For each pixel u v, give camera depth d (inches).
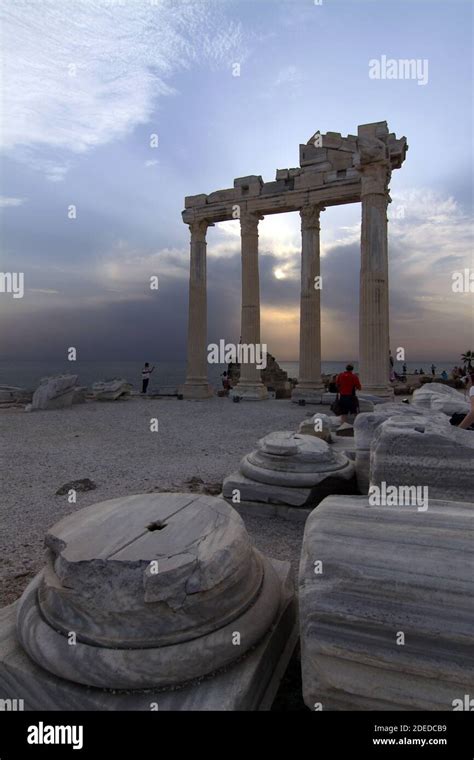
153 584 84.2
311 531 96.0
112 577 87.2
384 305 628.1
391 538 88.8
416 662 74.1
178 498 126.9
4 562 166.9
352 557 86.7
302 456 222.4
